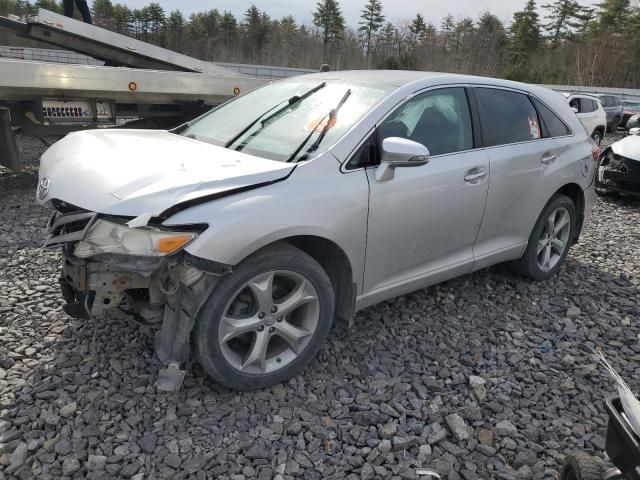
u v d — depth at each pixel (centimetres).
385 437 268
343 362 327
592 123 1597
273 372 291
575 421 291
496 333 378
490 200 383
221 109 411
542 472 252
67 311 287
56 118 675
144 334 338
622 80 4709
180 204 249
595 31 5728
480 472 251
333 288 320
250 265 268
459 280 458
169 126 814
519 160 402
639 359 357
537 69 4841
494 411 293
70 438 252
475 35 5600
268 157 312
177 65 886
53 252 468
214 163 288
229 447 254
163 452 247
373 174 310
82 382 290
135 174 270
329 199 288
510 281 466
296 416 278
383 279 335
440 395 303
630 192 790
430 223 345
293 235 275
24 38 813
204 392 290
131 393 285
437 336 367
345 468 247
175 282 262
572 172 454
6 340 325
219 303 263
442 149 355
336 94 352
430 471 248
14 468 233
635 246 600
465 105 378
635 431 185
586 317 413
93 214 257
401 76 369
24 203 623
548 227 457
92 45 817
